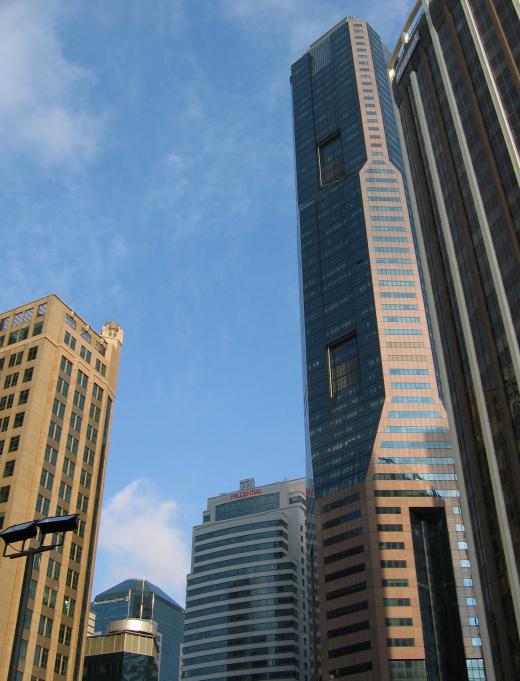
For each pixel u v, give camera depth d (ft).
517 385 310.86
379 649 590.96
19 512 360.07
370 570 627.05
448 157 405.59
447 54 420.77
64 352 428.56
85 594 390.83
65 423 411.75
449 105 409.69
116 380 477.36
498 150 349.20
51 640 354.54
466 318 368.48
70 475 403.95
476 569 351.67
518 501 304.50
